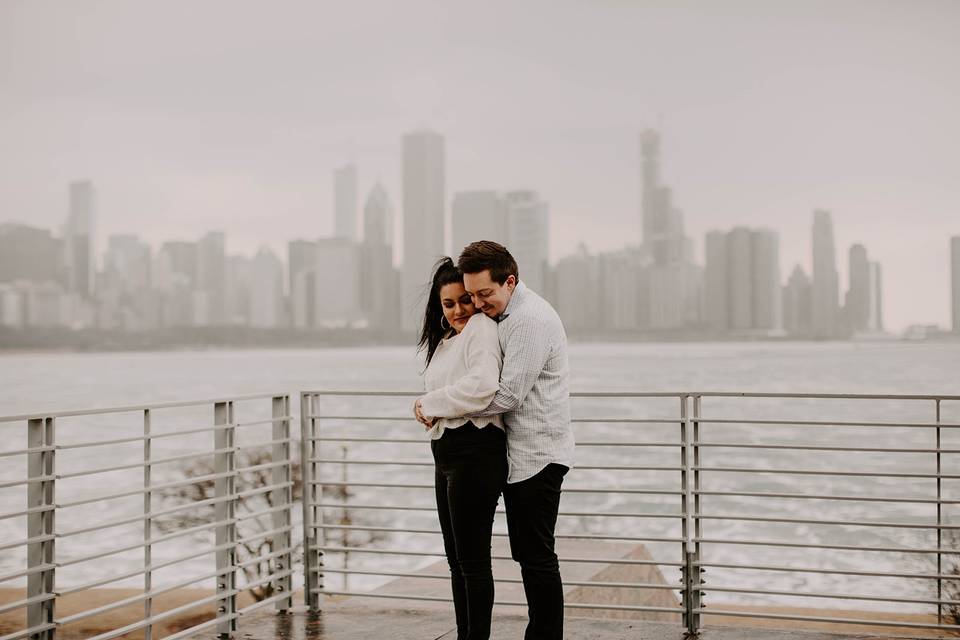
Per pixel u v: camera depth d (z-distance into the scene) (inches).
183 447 1737.2
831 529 970.7
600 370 4197.8
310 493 174.4
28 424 128.5
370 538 822.5
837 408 2324.1
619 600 283.6
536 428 119.0
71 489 1382.9
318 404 174.7
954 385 2950.3
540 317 117.6
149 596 141.4
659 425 2031.3
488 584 119.8
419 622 165.3
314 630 161.0
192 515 709.9
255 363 6486.2
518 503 120.0
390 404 2279.8
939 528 139.6
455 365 119.8
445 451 120.6
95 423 2174.0
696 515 153.2
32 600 125.7
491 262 116.4
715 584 785.6
